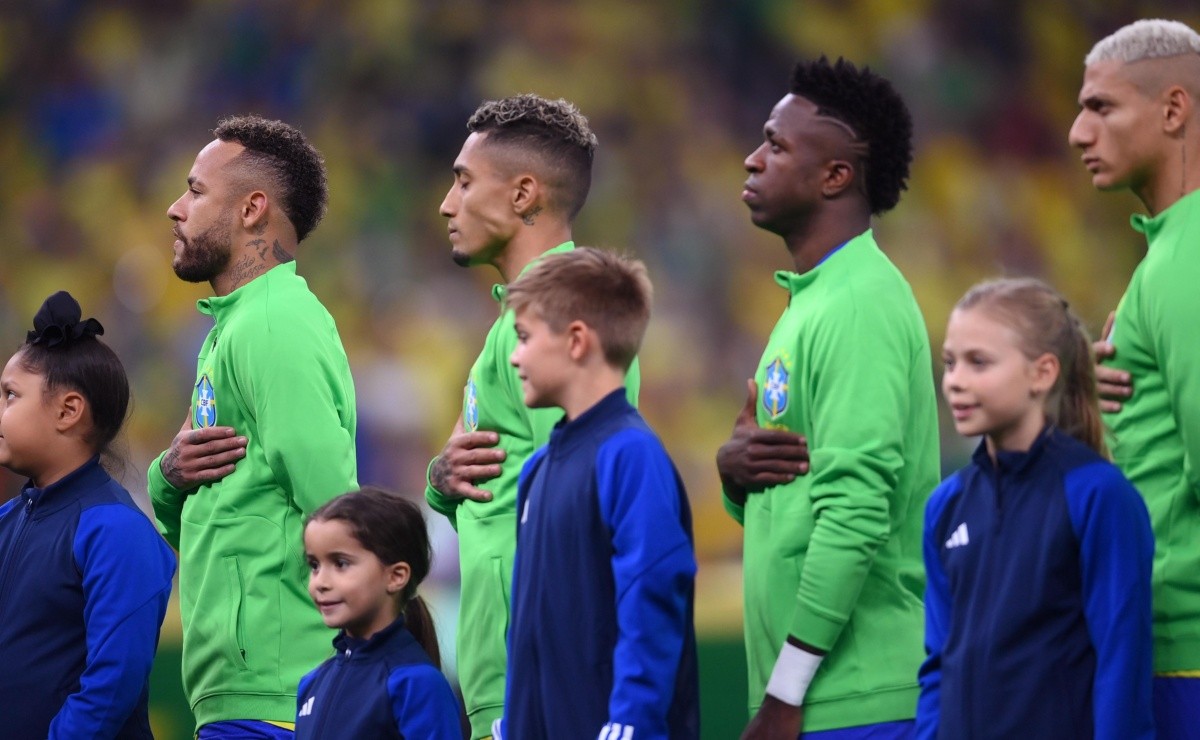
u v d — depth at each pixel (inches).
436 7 2378.2
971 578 462.6
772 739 532.1
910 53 2464.3
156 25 2336.4
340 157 2240.4
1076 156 2477.9
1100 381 533.0
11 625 583.2
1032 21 2534.5
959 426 461.1
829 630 527.8
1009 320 454.0
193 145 2249.0
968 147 2422.5
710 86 2409.0
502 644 577.6
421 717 527.5
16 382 599.8
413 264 2165.4
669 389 2085.4
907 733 542.0
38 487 608.1
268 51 2326.5
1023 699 444.5
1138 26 542.9
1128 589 437.1
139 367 1972.2
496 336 599.8
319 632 630.5
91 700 566.6
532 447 587.2
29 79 2294.5
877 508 530.3
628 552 455.8
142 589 580.7
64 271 2123.5
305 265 2105.1
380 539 542.3
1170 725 510.0
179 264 660.1
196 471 634.2
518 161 613.3
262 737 618.5
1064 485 449.1
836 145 566.9
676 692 461.7
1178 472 515.2
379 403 1913.1
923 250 2290.8
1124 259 2433.6
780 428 561.0
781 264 2282.2
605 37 2407.7
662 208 2281.0
